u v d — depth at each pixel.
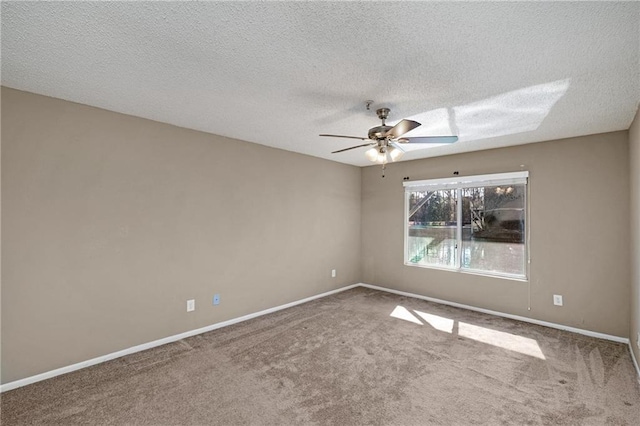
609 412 2.09
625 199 3.30
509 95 2.44
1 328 2.33
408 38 1.68
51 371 2.53
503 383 2.45
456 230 4.64
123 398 2.24
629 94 2.39
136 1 1.39
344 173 5.48
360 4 1.40
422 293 4.95
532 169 3.91
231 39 1.70
